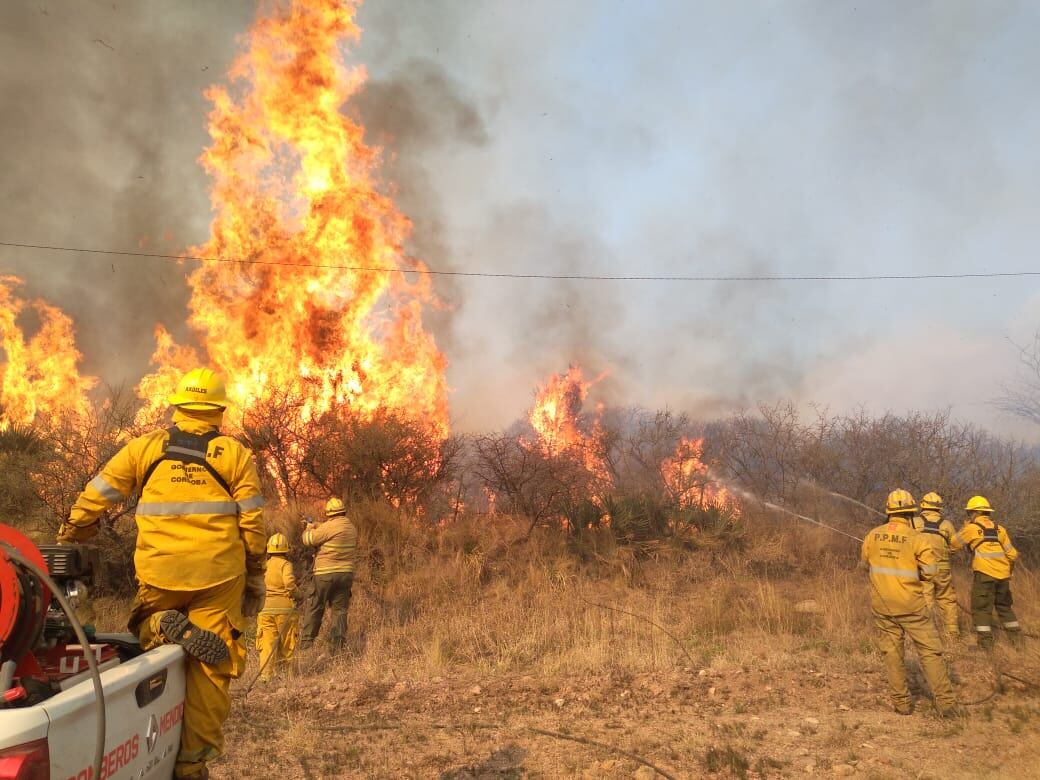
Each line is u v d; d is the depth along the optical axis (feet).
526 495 44.45
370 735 18.81
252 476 10.99
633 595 37.37
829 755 17.46
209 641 10.14
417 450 43.01
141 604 10.52
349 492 41.37
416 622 32.58
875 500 52.31
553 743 18.21
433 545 40.06
